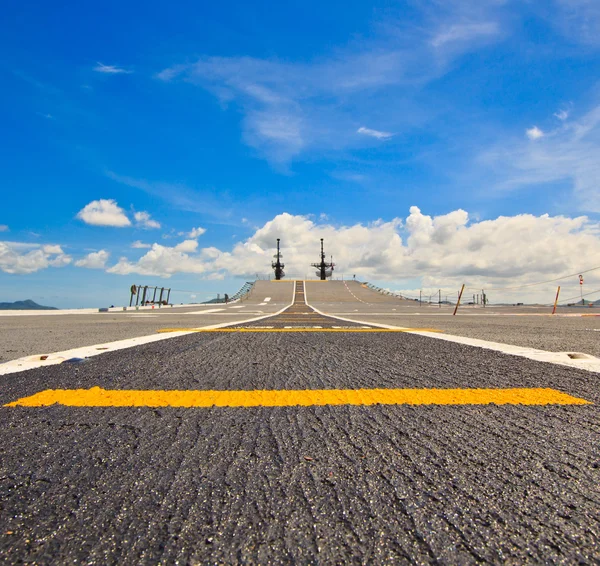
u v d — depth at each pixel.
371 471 1.32
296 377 2.97
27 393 2.46
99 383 2.76
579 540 0.93
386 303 48.28
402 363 3.59
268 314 17.31
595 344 5.18
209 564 0.84
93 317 15.09
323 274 112.25
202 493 1.16
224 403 2.21
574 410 2.07
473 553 0.88
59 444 1.57
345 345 4.92
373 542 0.92
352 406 2.15
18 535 0.95
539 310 25.98
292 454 1.46
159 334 6.45
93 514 1.05
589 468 1.35
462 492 1.17
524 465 1.37
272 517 1.03
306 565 0.83
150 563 0.85
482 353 4.18
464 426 1.80
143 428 1.77
